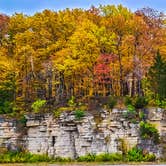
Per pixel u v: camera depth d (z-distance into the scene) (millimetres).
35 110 101125
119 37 111438
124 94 113875
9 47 117188
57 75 111125
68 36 115500
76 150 97562
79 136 97750
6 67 108688
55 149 97625
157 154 97500
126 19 117312
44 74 110750
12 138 98375
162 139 98438
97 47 109562
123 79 111500
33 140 98312
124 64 110688
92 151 97438
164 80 103750
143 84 109062
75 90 111000
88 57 108562
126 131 98062
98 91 110125
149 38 113062
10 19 121062
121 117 98438
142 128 98125
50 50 112688
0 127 98312
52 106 102688
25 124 98688
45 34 114875
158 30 115062
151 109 99562
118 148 97438
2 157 96688
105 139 97625
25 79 110688
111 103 99875
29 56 111312
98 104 102125
